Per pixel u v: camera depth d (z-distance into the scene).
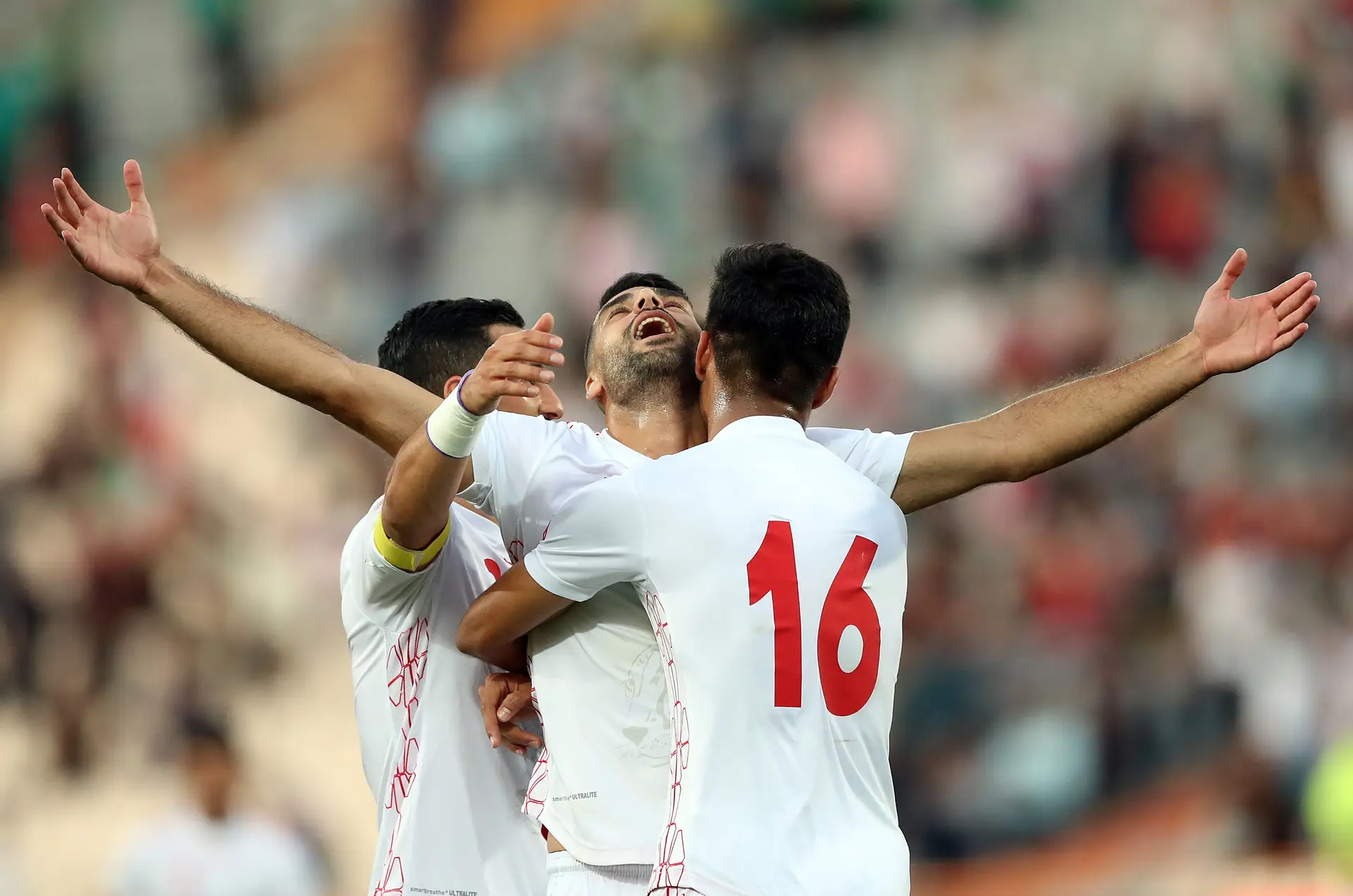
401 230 56.75
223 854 31.00
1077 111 55.78
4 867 38.97
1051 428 12.82
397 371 14.68
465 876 12.79
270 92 63.88
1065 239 53.59
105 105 62.62
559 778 11.96
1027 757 38.25
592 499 11.53
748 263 12.12
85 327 54.16
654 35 61.84
